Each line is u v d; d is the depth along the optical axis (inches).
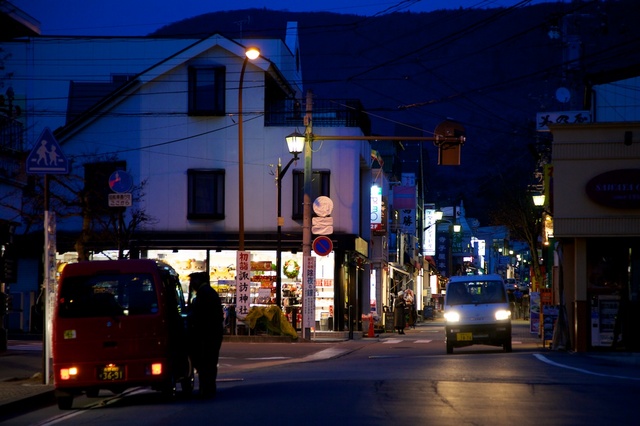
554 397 588.7
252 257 1758.1
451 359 1007.0
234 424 471.8
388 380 711.7
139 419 520.7
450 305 1202.0
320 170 1765.5
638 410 526.0
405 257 2719.0
